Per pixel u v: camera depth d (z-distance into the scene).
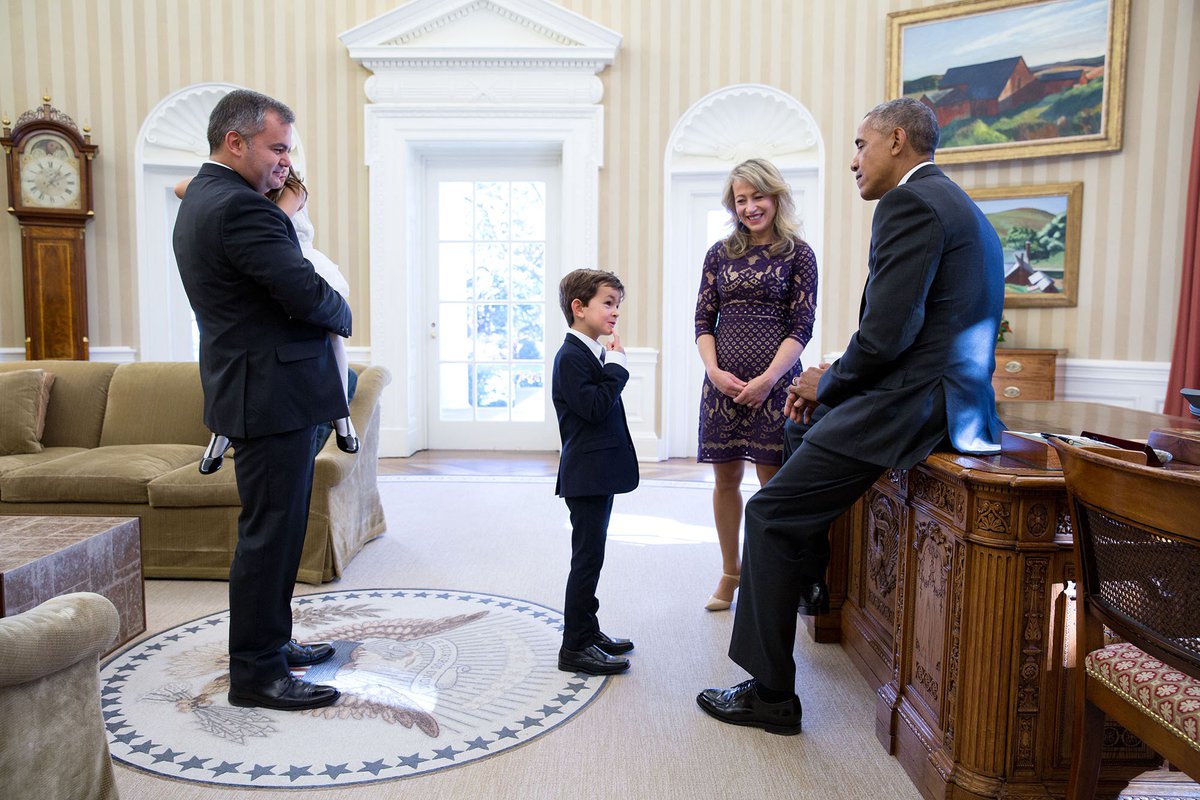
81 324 6.22
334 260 6.40
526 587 3.31
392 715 2.21
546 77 6.23
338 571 3.38
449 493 5.09
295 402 2.17
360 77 6.32
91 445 4.07
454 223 6.71
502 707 2.26
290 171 2.52
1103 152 5.43
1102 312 5.52
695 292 6.45
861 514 2.61
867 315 1.86
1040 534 1.62
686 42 6.18
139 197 6.32
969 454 1.85
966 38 5.66
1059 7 5.40
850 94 6.00
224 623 2.92
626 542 4.01
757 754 2.03
